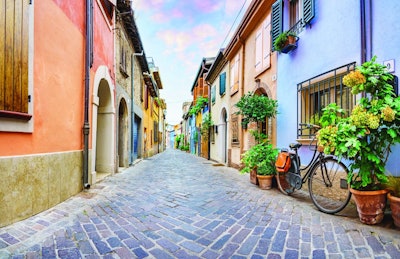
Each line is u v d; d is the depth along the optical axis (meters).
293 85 5.68
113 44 8.28
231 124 11.12
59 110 4.21
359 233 2.72
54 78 4.04
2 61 2.88
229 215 3.61
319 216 3.43
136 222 3.29
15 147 3.09
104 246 2.53
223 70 13.15
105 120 7.99
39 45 3.61
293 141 5.63
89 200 4.38
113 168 8.05
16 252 2.35
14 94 3.05
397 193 2.83
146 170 9.58
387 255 2.24
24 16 3.25
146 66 15.47
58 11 4.18
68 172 4.48
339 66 4.23
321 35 4.71
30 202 3.32
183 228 3.09
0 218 2.85
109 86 7.64
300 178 4.43
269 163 5.67
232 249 2.49
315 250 2.42
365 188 3.05
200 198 4.68
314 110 4.94
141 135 16.03
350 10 3.98
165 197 4.77
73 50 4.79
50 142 3.90
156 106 27.72
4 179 2.90
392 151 3.28
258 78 7.94
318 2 4.81
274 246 2.54
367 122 2.81
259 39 7.84
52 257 2.28
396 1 3.26
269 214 3.61
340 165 3.58
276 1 6.55
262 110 6.04
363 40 3.70
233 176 7.80
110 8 8.06
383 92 2.97
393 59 3.29
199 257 2.33
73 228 3.00
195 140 24.42
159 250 2.47
